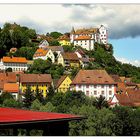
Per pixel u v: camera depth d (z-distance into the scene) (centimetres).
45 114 2412
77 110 7375
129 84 16975
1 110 2669
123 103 11612
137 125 7219
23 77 15425
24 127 2059
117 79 16825
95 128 6944
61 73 18450
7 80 15225
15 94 14325
